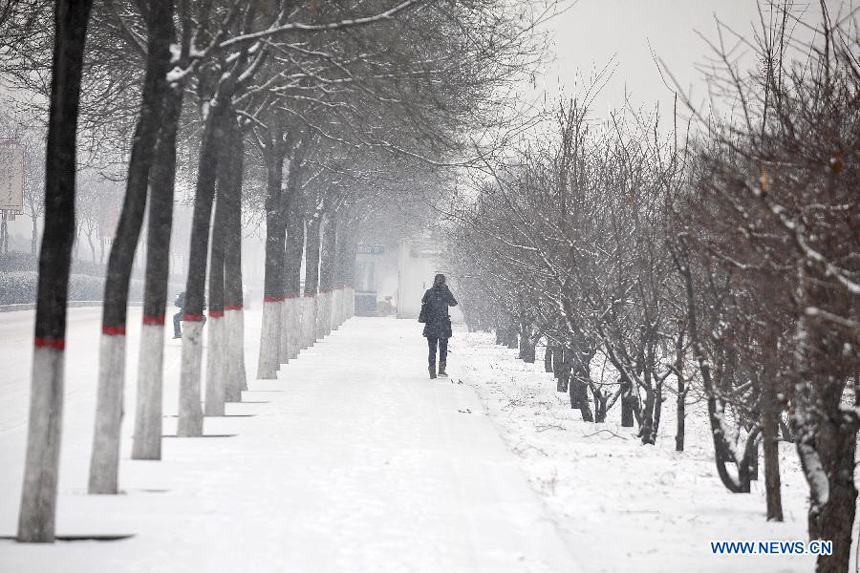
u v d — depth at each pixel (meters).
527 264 38.75
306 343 66.69
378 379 45.16
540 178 40.16
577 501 20.41
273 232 45.41
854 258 13.52
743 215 14.09
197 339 26.58
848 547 14.94
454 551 14.52
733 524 18.95
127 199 19.58
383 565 13.70
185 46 24.41
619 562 15.91
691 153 23.30
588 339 34.88
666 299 29.08
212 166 27.98
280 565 13.60
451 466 21.98
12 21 33.28
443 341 47.25
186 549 14.45
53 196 15.53
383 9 31.52
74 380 39.72
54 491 15.09
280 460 22.44
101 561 13.80
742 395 22.58
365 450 24.14
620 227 33.56
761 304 17.33
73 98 15.79
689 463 26.39
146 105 20.88
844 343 13.48
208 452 23.62
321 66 36.44
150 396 22.50
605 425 36.31
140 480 19.84
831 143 14.21
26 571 13.30
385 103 32.91
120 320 18.95
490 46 33.97
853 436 14.94
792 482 25.34
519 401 40.97
